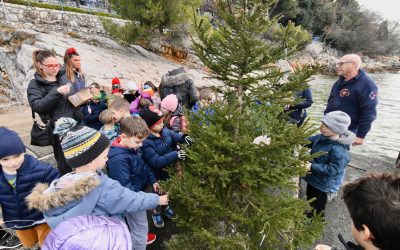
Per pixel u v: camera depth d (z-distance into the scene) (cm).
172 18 1391
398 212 94
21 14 1094
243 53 158
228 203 189
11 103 636
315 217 206
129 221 209
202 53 176
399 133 1069
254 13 150
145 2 1316
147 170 256
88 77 796
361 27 5209
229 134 186
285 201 184
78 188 136
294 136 157
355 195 109
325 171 257
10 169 194
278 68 180
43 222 215
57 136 258
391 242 97
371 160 506
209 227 194
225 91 195
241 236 183
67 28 1295
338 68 347
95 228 118
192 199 168
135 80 998
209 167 164
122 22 1634
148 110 256
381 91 2352
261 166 178
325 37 4831
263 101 184
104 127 318
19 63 783
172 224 294
